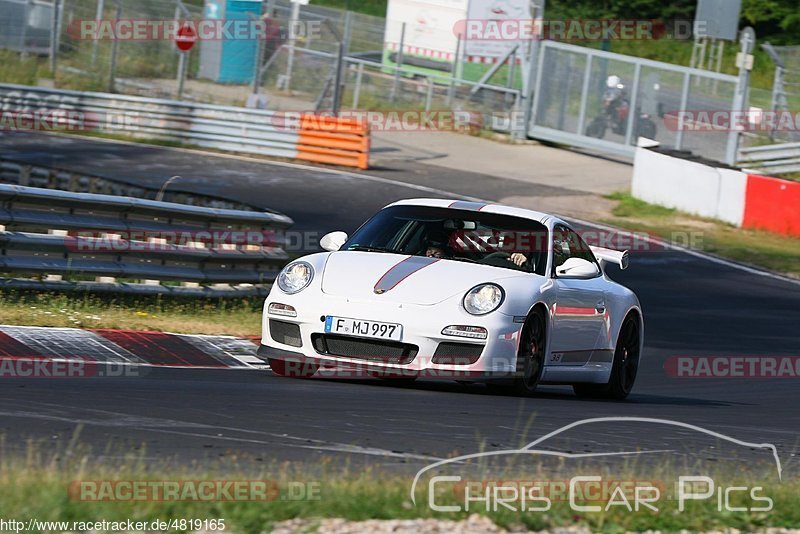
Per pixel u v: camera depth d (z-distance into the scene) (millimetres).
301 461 17953
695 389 37562
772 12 158875
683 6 154750
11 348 27797
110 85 107562
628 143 103750
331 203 75125
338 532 13562
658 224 80938
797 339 52031
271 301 27422
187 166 83375
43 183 67000
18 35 113125
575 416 25703
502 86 112312
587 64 105812
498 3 112250
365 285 26891
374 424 22031
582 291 30047
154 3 114500
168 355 30234
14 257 34875
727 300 60719
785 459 22719
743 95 97000
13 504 13344
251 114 92188
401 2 117812
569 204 85000
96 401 21938
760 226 81062
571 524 14852
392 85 116312
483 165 98125
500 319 26422
